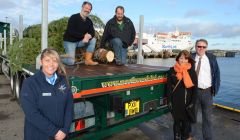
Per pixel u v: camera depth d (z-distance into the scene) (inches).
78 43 219.5
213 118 252.1
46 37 161.9
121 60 238.2
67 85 109.0
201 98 180.1
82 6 210.8
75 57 234.7
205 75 177.0
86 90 134.4
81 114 140.6
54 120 103.6
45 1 158.9
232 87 767.1
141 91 172.1
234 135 208.2
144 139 197.9
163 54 3009.4
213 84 176.6
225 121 243.4
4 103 291.6
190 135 187.0
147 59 2714.1
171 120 247.4
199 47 176.2
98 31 281.0
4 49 386.0
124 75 154.8
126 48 244.4
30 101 99.8
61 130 104.7
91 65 221.5
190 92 172.6
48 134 101.2
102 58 226.4
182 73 170.2
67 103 109.1
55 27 256.5
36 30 263.4
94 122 146.1
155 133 211.6
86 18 217.8
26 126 105.7
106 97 150.6
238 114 266.4
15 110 265.4
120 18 234.8
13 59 236.1
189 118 175.3
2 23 499.8
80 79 130.5
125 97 160.4
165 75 190.5
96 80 138.7
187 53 169.6
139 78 166.7
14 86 297.9
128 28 241.6
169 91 176.7
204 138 184.2
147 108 173.9
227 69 1606.8
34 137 104.6
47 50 104.1
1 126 218.5
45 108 102.0
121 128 160.2
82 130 142.3
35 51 224.4
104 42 247.4
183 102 172.2
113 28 238.2
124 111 154.6
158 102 186.2
